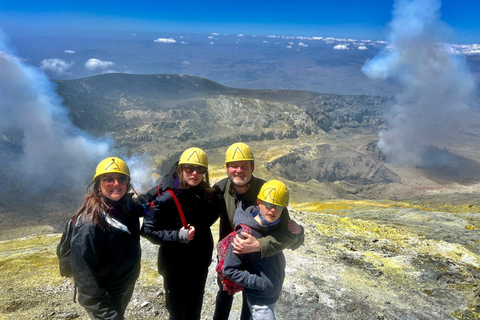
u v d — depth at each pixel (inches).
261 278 74.5
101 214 70.9
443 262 206.7
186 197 81.8
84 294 72.6
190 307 88.4
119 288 77.5
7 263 186.4
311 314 127.6
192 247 85.7
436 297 156.6
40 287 148.3
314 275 166.9
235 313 122.0
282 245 74.4
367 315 130.0
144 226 81.7
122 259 75.6
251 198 86.7
